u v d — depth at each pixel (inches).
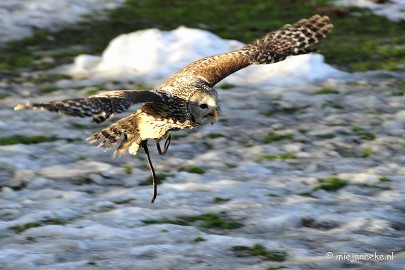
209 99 350.0
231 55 377.4
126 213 477.7
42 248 429.7
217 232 454.0
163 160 578.9
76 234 448.1
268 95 727.7
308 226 460.8
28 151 591.5
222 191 518.0
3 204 499.8
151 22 954.1
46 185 534.9
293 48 379.2
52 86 746.2
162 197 508.1
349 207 489.7
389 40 906.7
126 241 439.2
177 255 417.1
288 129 647.8
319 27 383.2
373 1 1024.9
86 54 838.5
